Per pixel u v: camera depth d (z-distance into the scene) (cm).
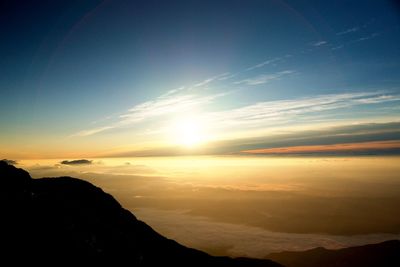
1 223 3334
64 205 4731
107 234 4631
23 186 4859
